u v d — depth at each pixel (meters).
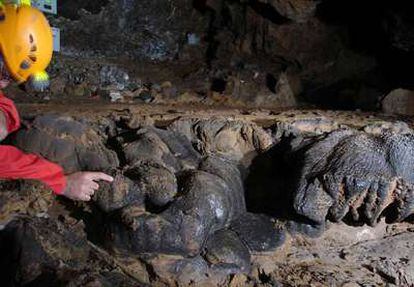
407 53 5.55
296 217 2.16
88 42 6.30
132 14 6.57
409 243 2.27
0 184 2.14
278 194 2.27
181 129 2.41
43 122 2.20
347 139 2.11
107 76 5.68
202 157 2.31
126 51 6.55
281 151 2.30
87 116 2.61
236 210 2.21
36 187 2.11
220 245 2.03
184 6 6.86
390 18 5.39
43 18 1.84
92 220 2.14
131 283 1.79
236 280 1.98
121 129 2.51
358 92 5.57
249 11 6.25
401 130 2.48
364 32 6.03
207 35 6.93
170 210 1.94
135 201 2.03
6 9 1.75
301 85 6.17
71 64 5.71
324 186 1.99
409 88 5.69
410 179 1.97
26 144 2.16
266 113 3.05
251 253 2.16
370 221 2.04
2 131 1.67
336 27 6.09
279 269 2.11
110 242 1.95
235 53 6.53
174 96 5.21
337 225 2.24
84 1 6.18
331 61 6.20
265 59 6.45
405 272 2.07
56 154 2.16
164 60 6.74
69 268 1.79
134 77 5.89
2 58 1.73
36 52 1.76
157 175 2.05
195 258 1.96
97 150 2.22
